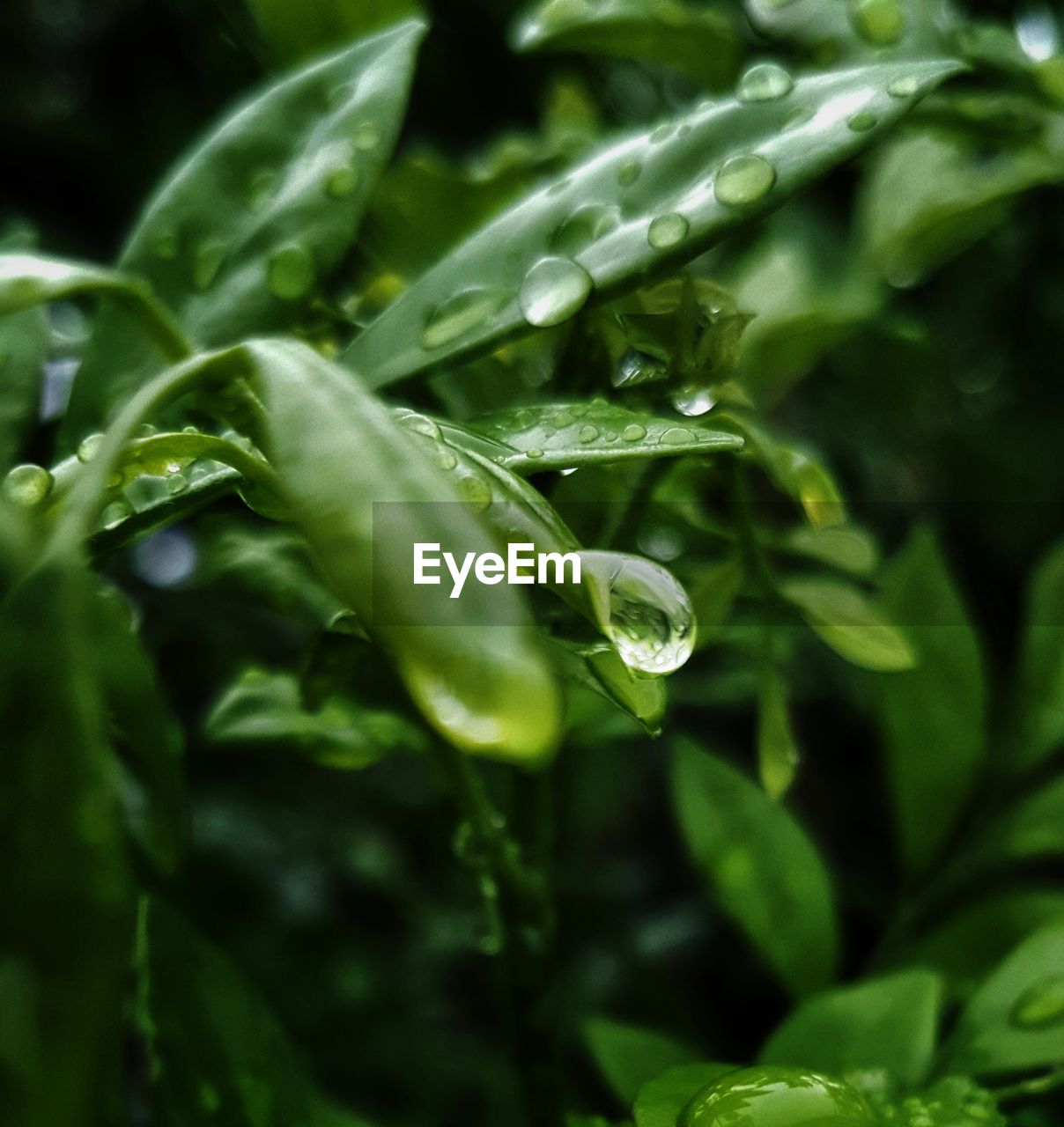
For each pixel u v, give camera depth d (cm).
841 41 19
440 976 45
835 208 37
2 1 44
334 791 46
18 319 17
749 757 44
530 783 17
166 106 43
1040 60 19
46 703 13
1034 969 18
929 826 21
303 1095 16
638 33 19
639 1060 19
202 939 16
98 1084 12
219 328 16
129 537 15
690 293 16
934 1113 16
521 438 15
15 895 12
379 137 17
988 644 45
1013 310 41
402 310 16
